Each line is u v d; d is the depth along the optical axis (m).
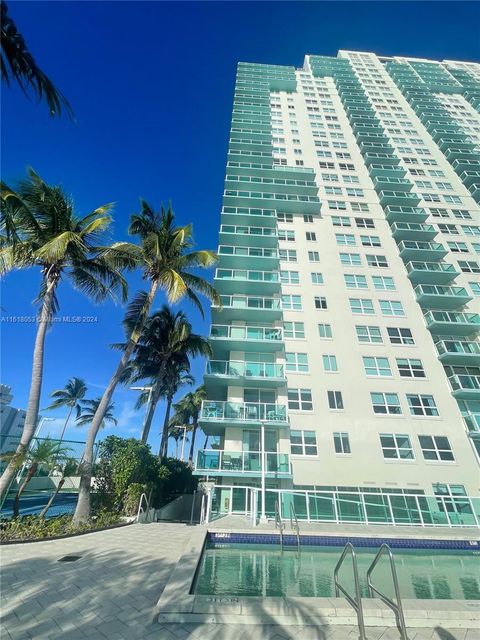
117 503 13.37
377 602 5.24
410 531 12.03
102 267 14.64
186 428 44.69
